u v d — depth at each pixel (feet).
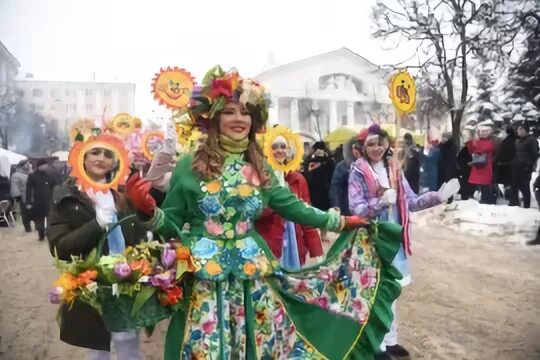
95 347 9.68
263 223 11.05
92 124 15.02
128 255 7.58
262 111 8.24
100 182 9.42
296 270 8.66
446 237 18.31
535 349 13.01
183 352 7.79
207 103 7.94
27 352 12.84
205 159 7.99
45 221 15.81
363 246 8.93
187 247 7.79
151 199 7.55
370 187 11.82
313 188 17.01
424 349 12.92
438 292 15.40
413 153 18.42
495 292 15.44
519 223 18.17
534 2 19.61
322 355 8.44
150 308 7.70
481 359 12.41
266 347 8.09
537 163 18.76
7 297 14.37
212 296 7.84
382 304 8.86
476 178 18.69
